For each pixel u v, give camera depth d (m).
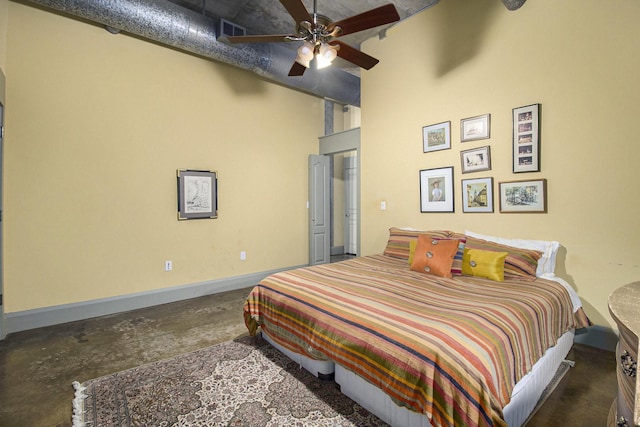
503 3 2.85
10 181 2.88
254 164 4.55
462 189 3.34
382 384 1.51
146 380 2.11
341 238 6.73
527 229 2.90
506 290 2.17
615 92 2.43
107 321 3.18
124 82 3.46
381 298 1.98
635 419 0.55
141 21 2.96
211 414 1.76
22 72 2.92
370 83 4.25
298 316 2.09
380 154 4.17
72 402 1.89
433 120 3.58
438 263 2.57
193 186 3.95
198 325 3.08
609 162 2.47
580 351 2.50
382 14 2.16
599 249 2.53
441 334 1.47
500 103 3.05
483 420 1.21
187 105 3.91
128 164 3.50
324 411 1.79
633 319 0.90
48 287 3.07
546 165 2.78
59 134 3.10
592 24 2.52
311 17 2.26
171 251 3.82
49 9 3.04
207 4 3.40
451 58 3.41
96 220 3.32
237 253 4.41
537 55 2.81
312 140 5.24
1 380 2.13
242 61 3.62
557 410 1.80
